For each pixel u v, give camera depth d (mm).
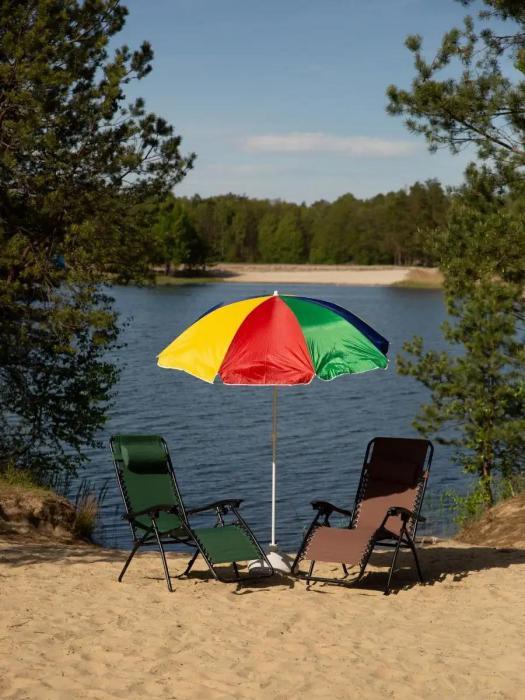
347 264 158875
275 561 8180
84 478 18750
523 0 13023
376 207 158500
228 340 7434
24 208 14336
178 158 14711
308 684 5156
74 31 14156
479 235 13102
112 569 8188
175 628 6207
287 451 23172
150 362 40875
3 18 13406
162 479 8156
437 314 70188
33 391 15016
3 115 13742
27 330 14203
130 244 14602
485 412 14156
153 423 26906
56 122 13711
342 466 21453
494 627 6371
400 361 14789
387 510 8023
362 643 5992
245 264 156625
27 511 11055
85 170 14148
